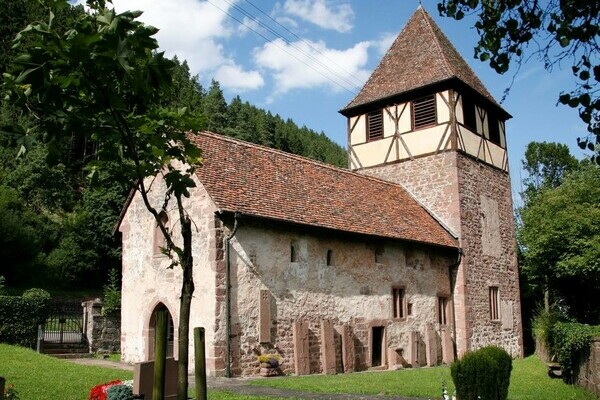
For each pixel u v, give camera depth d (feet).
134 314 57.57
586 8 16.57
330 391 39.63
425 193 79.05
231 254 50.24
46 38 12.46
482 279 77.92
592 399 40.29
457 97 79.56
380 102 84.53
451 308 73.26
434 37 85.20
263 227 53.16
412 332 66.08
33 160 121.70
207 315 48.85
